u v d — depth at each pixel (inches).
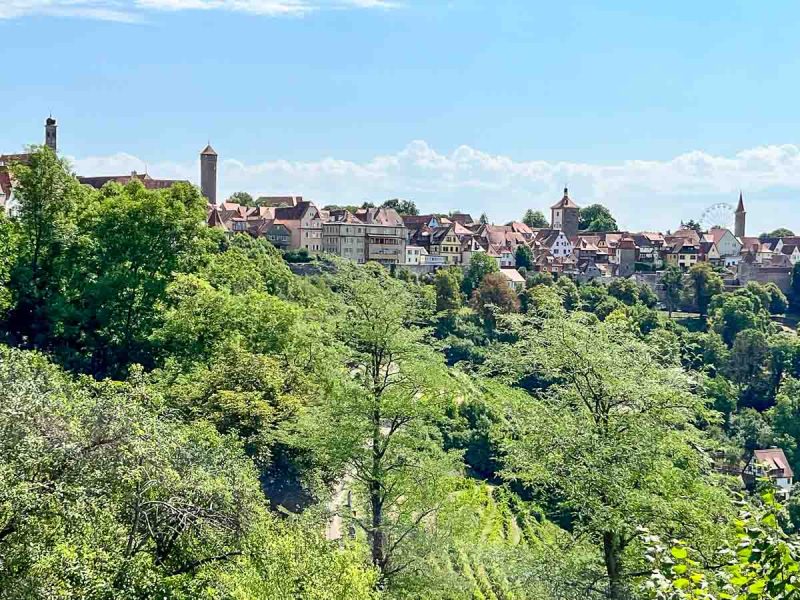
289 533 991.0
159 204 2477.9
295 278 4126.5
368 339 1290.6
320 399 1702.8
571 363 1114.7
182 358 2133.4
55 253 2397.9
